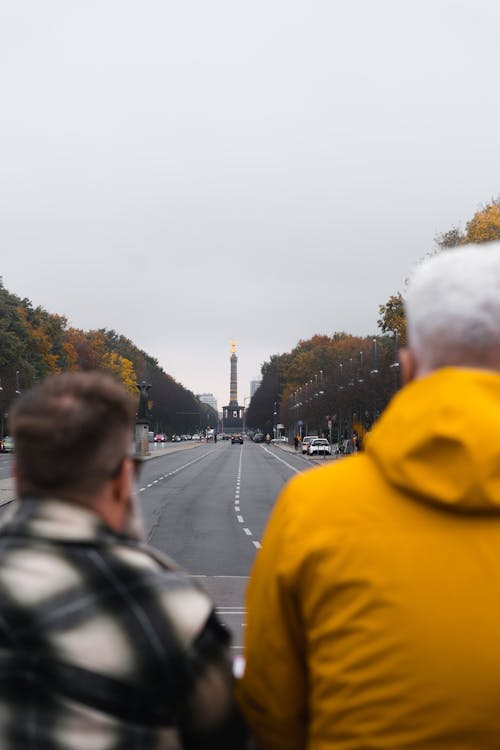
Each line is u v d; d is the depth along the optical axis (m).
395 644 1.89
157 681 1.93
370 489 2.05
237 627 10.62
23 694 1.87
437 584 1.91
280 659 2.10
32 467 2.13
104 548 2.06
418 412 2.02
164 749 1.94
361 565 1.96
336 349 138.25
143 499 33.72
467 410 1.96
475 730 1.84
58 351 118.75
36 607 1.94
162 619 1.98
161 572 2.08
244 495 36.50
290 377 151.62
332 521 2.03
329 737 1.96
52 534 2.05
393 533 1.97
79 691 1.87
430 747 1.85
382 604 1.92
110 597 1.97
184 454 98.06
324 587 1.98
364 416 81.12
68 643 1.91
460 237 53.25
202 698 2.01
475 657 1.85
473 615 1.88
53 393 2.18
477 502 1.92
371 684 1.90
